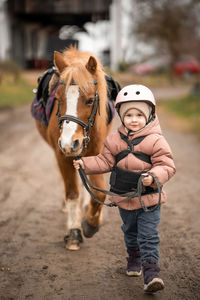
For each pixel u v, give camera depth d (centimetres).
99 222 398
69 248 390
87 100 316
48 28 3816
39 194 585
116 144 304
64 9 3238
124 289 314
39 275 338
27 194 584
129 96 289
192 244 400
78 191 409
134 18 2931
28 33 3609
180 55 2817
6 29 3195
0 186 624
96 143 370
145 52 3556
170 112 1630
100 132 369
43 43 3934
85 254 380
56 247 398
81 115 314
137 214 302
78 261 365
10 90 2202
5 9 3170
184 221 468
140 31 2748
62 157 378
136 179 295
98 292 309
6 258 371
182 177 680
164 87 2878
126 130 303
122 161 299
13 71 2344
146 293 307
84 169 312
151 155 296
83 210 468
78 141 308
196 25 2505
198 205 528
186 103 1830
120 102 295
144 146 293
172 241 409
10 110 1712
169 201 549
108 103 416
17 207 525
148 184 278
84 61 347
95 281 327
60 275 338
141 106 291
